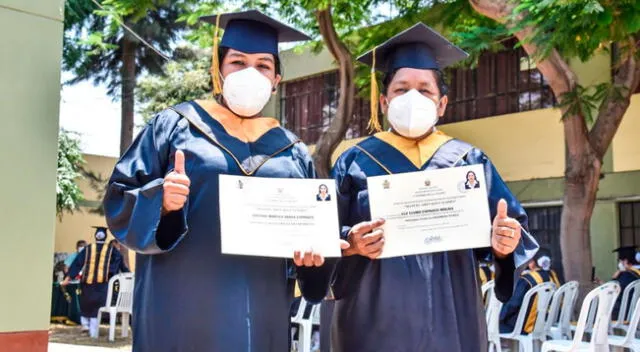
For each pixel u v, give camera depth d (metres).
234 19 2.96
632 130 12.37
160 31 15.59
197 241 2.63
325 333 5.80
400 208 2.96
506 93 13.96
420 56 3.35
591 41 6.96
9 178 2.95
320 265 2.72
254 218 2.60
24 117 3.01
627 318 8.39
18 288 2.95
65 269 13.73
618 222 12.63
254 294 2.66
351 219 3.32
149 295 2.64
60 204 14.77
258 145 2.80
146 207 2.48
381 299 3.17
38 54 3.06
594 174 9.26
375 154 3.35
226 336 2.57
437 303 3.16
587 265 9.20
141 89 16.19
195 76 15.34
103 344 9.67
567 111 9.18
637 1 6.54
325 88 16.66
